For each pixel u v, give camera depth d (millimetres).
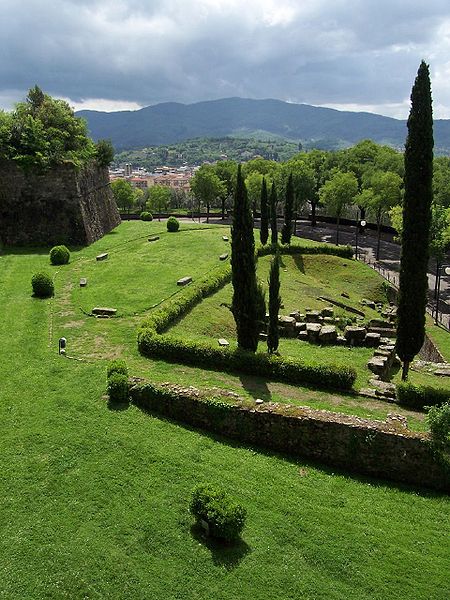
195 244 49625
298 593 11820
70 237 49438
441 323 37375
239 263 22266
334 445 16469
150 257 44094
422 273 22000
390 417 17297
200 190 81125
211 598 11555
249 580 12047
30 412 18016
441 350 30828
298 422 16750
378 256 58969
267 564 12516
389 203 57969
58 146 49500
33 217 49219
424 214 21609
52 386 19828
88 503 14023
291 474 15953
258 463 16297
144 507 13953
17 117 50281
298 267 48969
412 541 13547
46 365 21734
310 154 93438
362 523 14047
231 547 12883
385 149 83938
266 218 50250
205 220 83250
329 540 13352
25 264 40750
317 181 80250
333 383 20078
